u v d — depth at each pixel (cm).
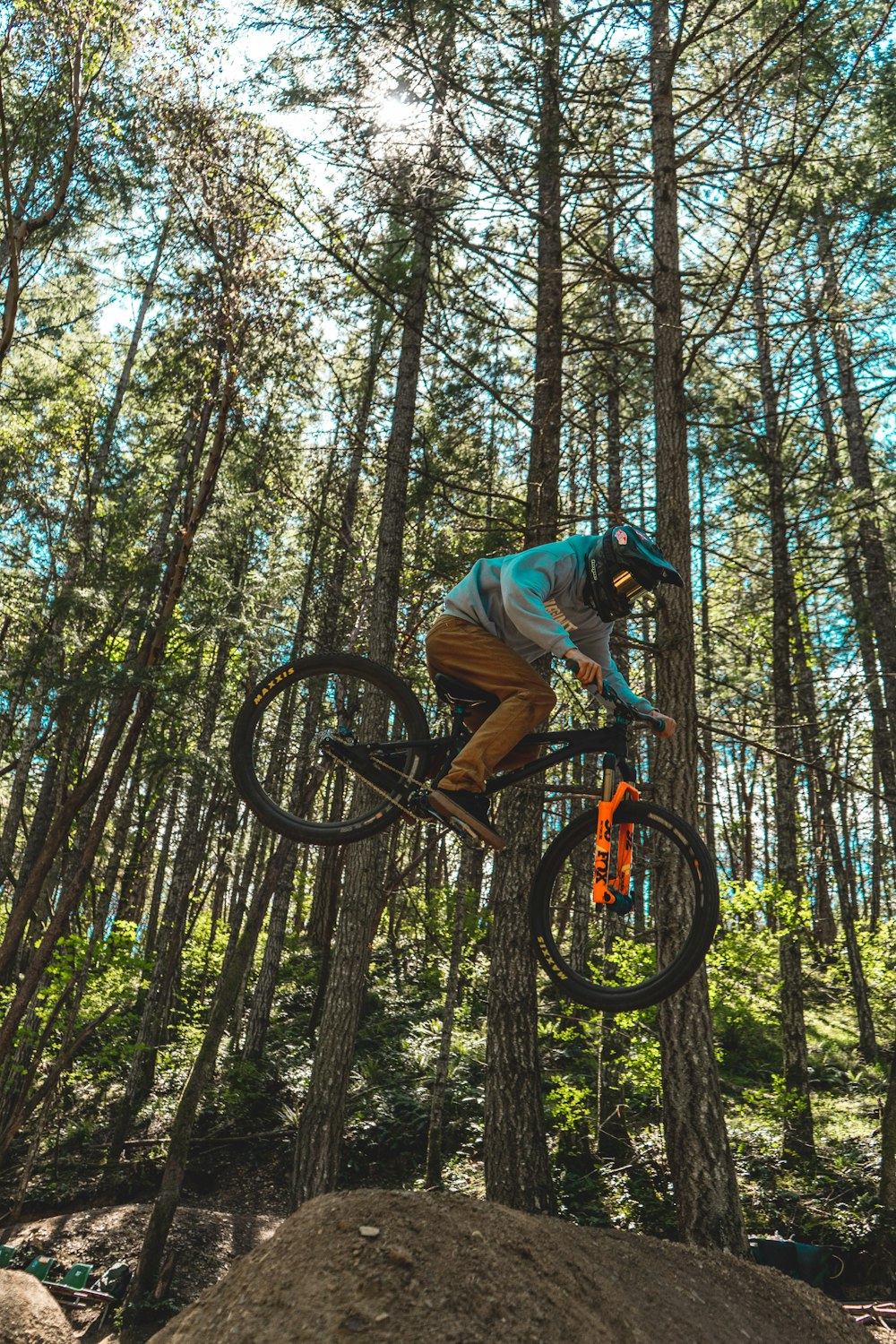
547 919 338
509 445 1339
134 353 1972
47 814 1574
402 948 2252
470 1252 228
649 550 324
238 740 355
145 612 1173
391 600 1163
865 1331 332
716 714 1417
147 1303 919
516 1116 884
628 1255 313
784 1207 969
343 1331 197
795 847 1225
